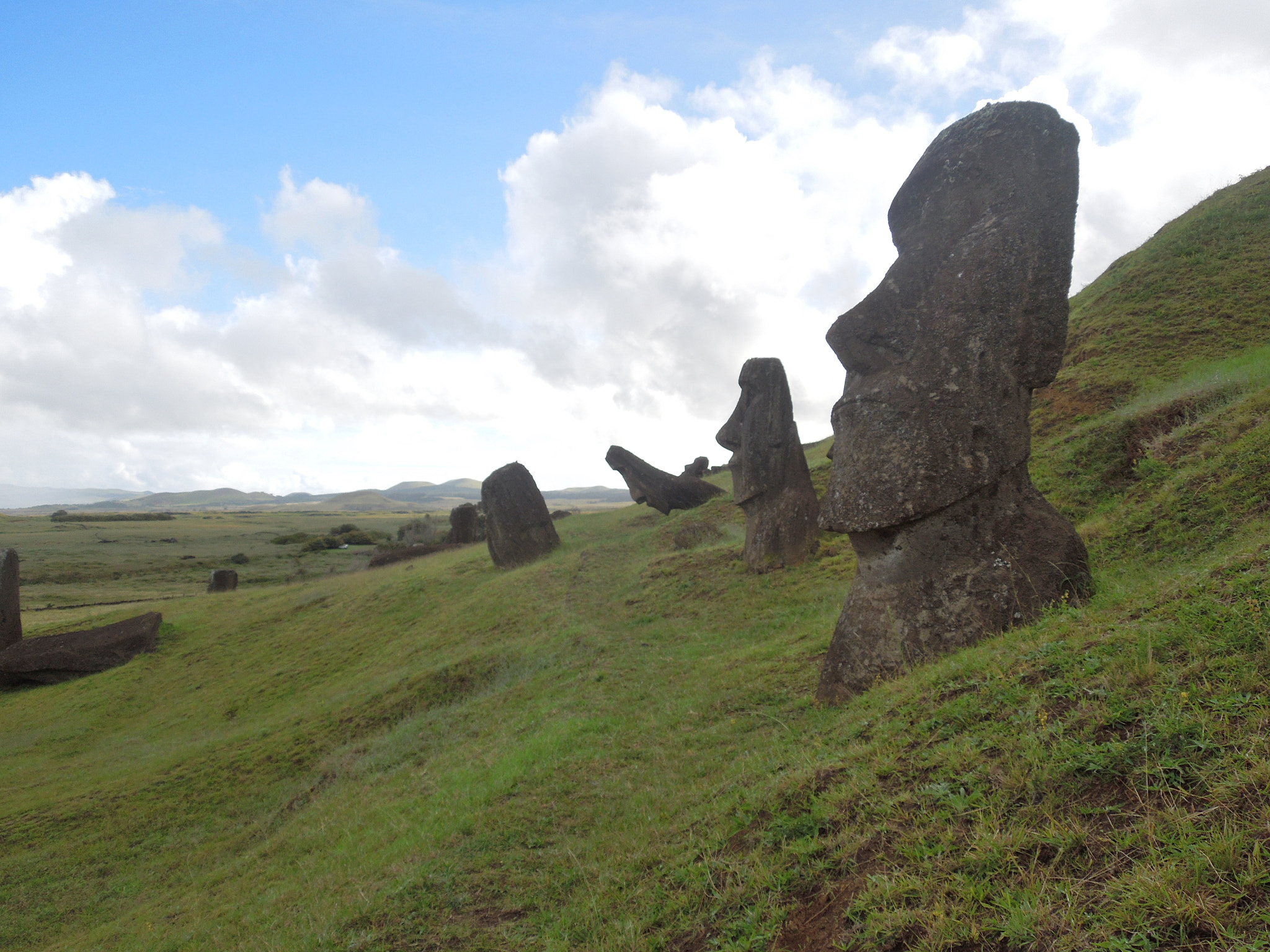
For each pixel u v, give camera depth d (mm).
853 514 7199
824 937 3135
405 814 8406
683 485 28641
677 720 8328
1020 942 2525
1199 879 2395
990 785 3480
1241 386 11945
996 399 7023
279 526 124375
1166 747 3072
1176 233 23828
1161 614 4340
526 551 24844
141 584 52031
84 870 10820
